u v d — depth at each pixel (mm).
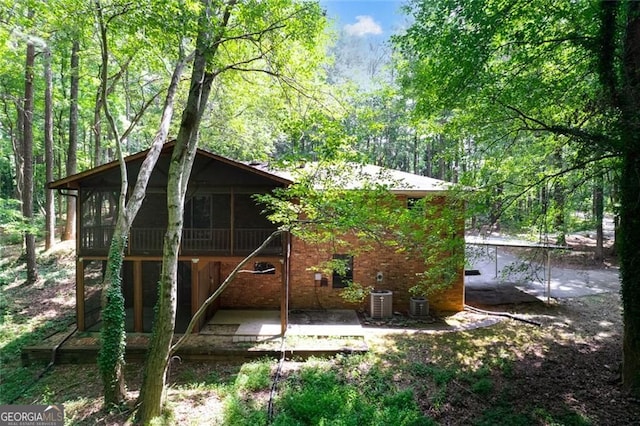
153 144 8805
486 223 9828
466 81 8164
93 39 9188
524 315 13070
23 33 9398
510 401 7941
